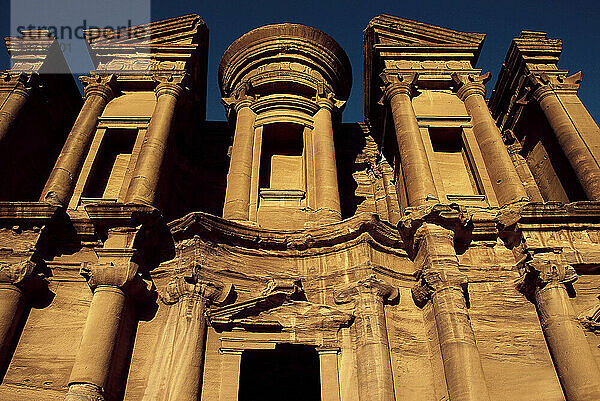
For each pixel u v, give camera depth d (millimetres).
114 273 13789
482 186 18469
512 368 13539
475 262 15594
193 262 14227
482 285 15109
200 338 13289
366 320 13586
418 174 17734
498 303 14727
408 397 13023
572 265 14562
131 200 16422
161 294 14547
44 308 14375
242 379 18047
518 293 14953
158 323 14211
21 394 12828
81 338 13789
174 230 15000
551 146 20391
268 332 13844
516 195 17297
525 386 13227
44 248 15234
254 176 18578
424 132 20062
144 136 19516
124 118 20000
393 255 15586
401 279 15219
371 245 15234
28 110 20719
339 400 12750
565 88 20469
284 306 14164
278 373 17875
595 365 12727
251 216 17328
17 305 13836
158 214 15219
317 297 14812
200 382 12789
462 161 20531
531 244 14977
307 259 15625
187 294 13898
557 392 13047
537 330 14203
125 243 14625
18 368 13242
